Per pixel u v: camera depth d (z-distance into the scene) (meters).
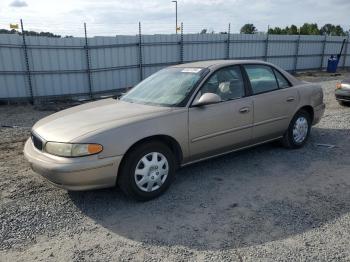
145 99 4.46
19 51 11.77
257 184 4.21
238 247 2.92
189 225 3.30
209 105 4.23
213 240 3.04
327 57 23.83
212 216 3.46
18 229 3.30
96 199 3.91
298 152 5.39
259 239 3.03
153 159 3.80
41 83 12.39
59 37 12.36
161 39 15.15
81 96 13.37
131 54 14.35
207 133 4.22
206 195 3.95
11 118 9.45
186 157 4.13
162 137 3.90
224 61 4.80
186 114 4.01
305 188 4.07
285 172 4.58
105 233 3.21
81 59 13.02
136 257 2.83
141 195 3.75
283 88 5.19
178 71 4.78
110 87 14.04
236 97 4.55
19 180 4.51
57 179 3.42
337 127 6.96
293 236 3.06
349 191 3.96
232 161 5.03
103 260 2.80
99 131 3.48
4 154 5.80
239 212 3.53
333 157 5.13
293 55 21.67
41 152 3.64
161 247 2.96
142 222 3.39
